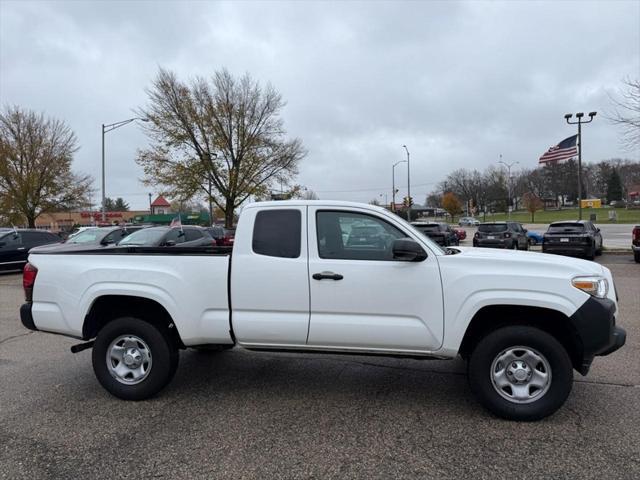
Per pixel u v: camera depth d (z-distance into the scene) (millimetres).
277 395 4738
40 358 6164
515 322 4176
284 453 3557
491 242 22109
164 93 31453
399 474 3250
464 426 3975
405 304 4176
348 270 4250
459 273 4105
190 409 4410
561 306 3922
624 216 77625
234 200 33500
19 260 16766
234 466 3385
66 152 39156
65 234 30016
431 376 5266
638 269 14812
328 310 4297
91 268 4680
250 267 4410
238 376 5332
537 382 4027
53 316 4773
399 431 3898
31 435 3904
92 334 4840
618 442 3637
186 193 32594
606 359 5699
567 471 3246
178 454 3566
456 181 117312
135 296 4621
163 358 4586
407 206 50906
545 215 89188
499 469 3289
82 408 4465
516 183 117188
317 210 4434
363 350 4312
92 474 3305
